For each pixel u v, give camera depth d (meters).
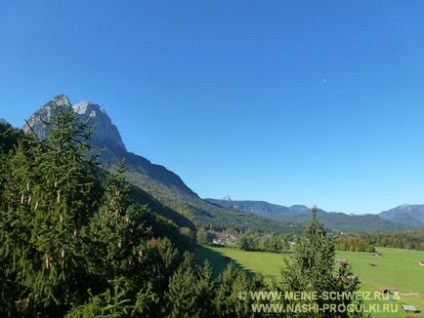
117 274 12.55
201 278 41.62
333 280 19.22
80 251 10.61
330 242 19.80
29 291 10.14
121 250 13.52
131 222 14.07
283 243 164.75
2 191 11.67
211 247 169.00
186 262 63.03
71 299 10.20
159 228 94.56
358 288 19.47
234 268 46.53
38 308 10.13
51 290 9.84
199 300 35.62
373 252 183.25
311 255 19.75
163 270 32.19
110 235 12.76
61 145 11.75
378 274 124.81
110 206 13.86
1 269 10.20
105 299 9.91
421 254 190.25
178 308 30.25
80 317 9.76
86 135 12.23
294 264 20.19
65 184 11.06
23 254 9.88
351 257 162.50
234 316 34.66
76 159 11.72
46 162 10.99
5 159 12.19
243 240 174.88
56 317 10.31
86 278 10.95
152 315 14.27
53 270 9.80
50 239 9.88
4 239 9.86
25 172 11.06
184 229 144.38
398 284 108.31
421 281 114.31
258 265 128.38
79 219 11.59
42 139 11.79
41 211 10.81
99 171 13.95
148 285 11.82
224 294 36.78
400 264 149.50
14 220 10.20
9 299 9.81
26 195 11.20
